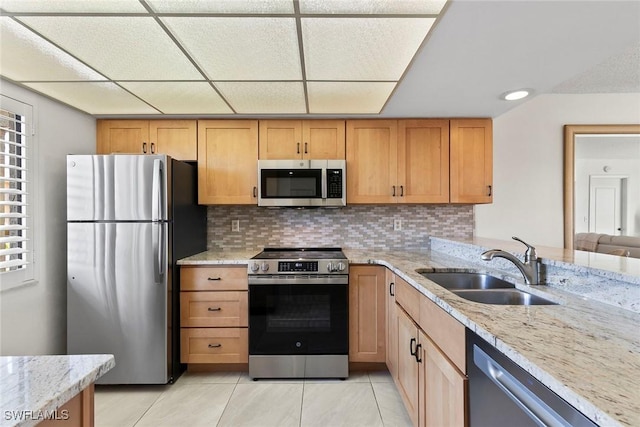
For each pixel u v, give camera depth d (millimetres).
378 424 1844
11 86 2023
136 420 1891
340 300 2383
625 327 947
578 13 1283
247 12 1327
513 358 783
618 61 2508
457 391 1118
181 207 2477
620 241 3268
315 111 2586
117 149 2721
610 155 4484
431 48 1587
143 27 1441
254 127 2748
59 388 688
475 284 1928
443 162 2744
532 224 3178
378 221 3078
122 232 2225
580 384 621
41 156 2217
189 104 2418
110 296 2232
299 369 2371
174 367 2352
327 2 1257
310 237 3068
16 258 2086
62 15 1350
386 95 2234
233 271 2428
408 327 1761
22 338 2068
